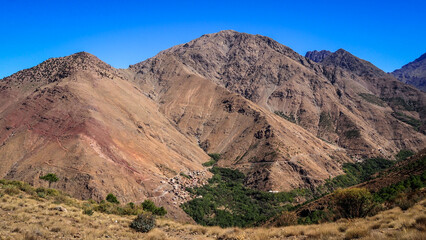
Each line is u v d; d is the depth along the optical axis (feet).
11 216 69.00
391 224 60.29
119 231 72.13
